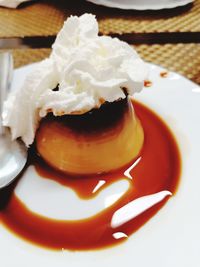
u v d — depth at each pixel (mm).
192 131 200
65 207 174
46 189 181
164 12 311
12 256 155
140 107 215
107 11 317
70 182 183
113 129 182
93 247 157
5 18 308
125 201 175
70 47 185
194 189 174
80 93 171
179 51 262
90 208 173
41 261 153
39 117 184
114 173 186
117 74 174
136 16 308
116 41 182
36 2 332
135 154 192
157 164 189
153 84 224
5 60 226
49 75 177
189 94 217
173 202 170
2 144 188
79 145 181
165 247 155
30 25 298
